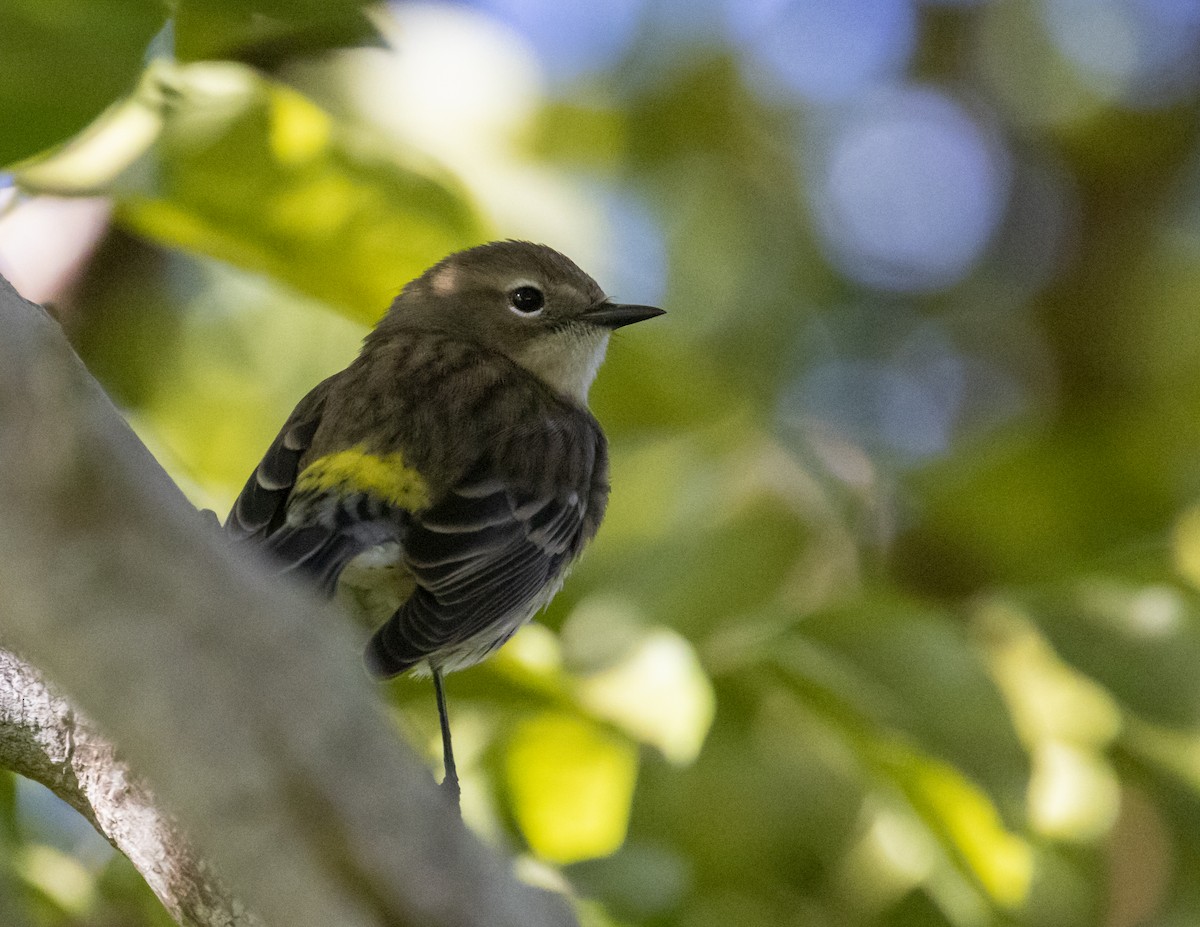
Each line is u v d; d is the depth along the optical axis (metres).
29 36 7.99
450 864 4.89
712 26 16.05
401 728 5.18
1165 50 16.94
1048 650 10.45
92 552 3.96
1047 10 17.05
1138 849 11.62
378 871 4.69
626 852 10.84
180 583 4.11
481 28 12.24
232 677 4.25
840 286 16.61
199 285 13.54
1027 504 13.57
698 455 12.27
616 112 15.31
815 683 9.81
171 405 13.05
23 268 12.77
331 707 4.46
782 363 15.73
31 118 8.01
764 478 12.06
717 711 10.96
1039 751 10.13
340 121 10.23
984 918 10.73
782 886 11.34
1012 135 17.22
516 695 10.21
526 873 9.67
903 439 15.77
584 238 12.70
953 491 13.47
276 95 9.68
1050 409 15.55
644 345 12.89
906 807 10.89
